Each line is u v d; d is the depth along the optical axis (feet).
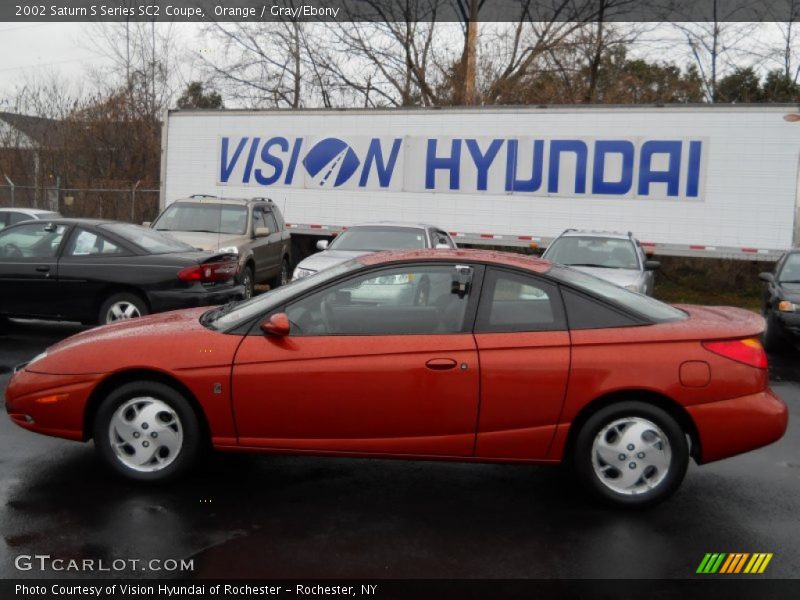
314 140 61.93
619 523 14.40
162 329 16.21
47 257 30.66
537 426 14.83
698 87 90.22
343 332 15.37
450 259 15.74
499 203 57.47
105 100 102.37
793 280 36.96
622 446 14.85
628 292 16.60
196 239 43.24
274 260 50.85
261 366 15.16
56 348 16.60
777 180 51.67
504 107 56.75
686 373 14.62
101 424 15.72
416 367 14.88
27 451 17.97
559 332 15.01
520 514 14.82
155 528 13.73
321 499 15.42
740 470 17.72
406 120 59.36
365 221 61.05
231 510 14.69
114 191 83.20
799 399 25.95
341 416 15.07
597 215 55.42
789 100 86.84
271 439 15.33
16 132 101.76
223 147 64.64
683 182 53.47
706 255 53.47
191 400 15.58
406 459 15.25
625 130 54.34
